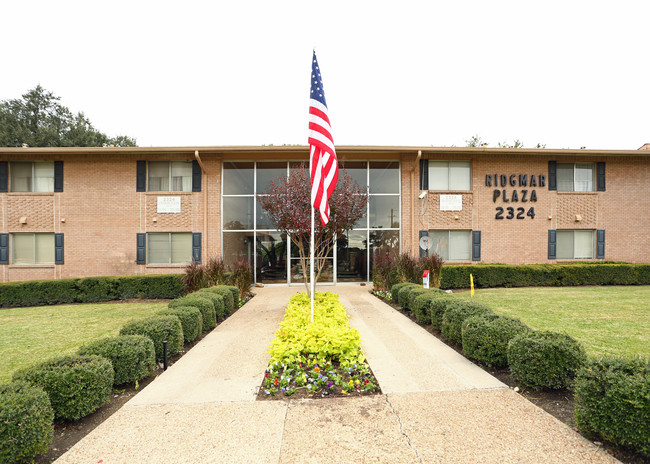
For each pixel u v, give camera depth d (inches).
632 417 93.7
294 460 96.0
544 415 119.7
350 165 519.5
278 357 163.2
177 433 111.4
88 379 122.3
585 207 515.2
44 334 251.1
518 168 513.3
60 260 486.0
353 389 141.5
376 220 515.8
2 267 485.1
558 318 267.6
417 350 194.4
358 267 514.3
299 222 274.1
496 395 136.4
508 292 414.6
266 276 511.5
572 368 132.3
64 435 114.3
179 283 428.1
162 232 500.7
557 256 516.1
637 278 477.7
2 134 986.1
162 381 155.0
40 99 1150.3
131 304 392.5
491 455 97.3
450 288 459.8
